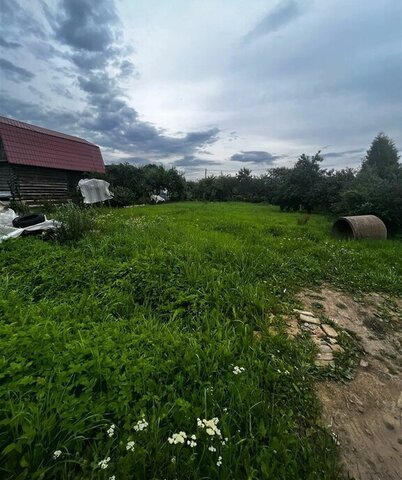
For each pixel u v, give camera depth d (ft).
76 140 69.56
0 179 51.34
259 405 6.20
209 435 5.26
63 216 21.50
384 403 7.22
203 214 42.34
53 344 7.02
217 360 7.57
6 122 51.19
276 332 9.81
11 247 16.46
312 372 8.04
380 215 32.27
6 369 5.79
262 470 4.78
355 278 15.72
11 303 9.77
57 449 4.75
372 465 5.58
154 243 18.79
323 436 5.98
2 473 4.30
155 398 5.95
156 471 4.59
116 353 7.14
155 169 94.02
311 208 60.18
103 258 15.43
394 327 11.23
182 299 10.98
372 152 115.03
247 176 111.96
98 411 5.38
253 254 17.60
